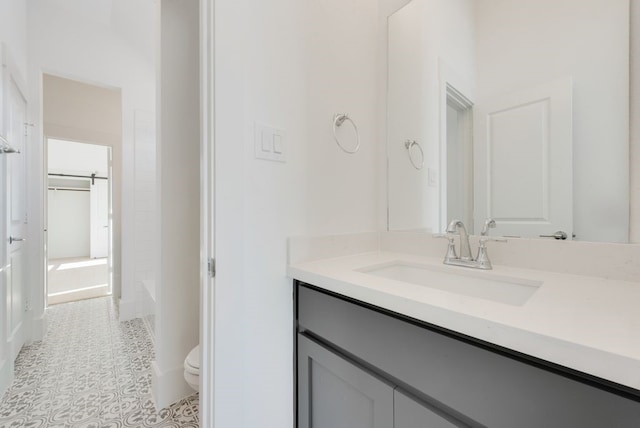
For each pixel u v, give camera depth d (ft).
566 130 2.79
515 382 1.55
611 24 2.55
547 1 2.92
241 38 2.82
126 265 8.98
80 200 22.57
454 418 1.81
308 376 3.03
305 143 3.45
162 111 4.67
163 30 4.67
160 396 4.63
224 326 2.72
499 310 1.74
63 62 7.93
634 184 2.45
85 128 10.16
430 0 3.90
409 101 4.14
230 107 2.74
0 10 5.19
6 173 5.27
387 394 2.18
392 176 4.34
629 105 2.47
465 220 3.55
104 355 6.49
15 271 6.12
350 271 2.92
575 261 2.71
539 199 2.97
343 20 3.96
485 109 3.37
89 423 4.32
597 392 1.30
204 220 2.81
